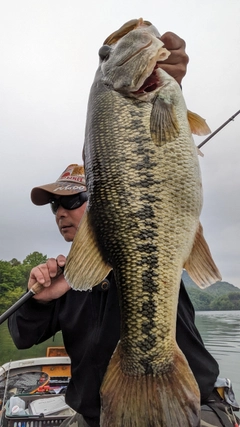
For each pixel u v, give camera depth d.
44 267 2.21
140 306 1.58
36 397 3.66
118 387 1.53
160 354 1.55
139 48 1.76
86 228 1.66
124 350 1.59
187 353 1.97
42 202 2.92
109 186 1.64
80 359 2.18
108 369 1.57
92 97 1.84
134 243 1.59
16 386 4.42
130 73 1.73
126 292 1.61
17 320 2.34
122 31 2.03
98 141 1.71
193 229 1.61
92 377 2.06
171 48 1.93
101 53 1.96
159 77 1.78
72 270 1.58
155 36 1.90
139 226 1.59
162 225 1.58
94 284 1.61
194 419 1.41
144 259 1.58
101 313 2.10
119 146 1.66
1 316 2.19
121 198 1.62
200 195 1.65
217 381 2.19
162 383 1.51
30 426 3.08
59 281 2.23
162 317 1.56
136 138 1.64
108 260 1.65
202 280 1.58
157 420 1.44
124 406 1.49
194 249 1.62
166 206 1.59
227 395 2.18
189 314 2.12
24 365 4.88
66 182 2.79
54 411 3.21
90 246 1.64
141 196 1.60
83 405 2.08
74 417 2.37
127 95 1.72
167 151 1.62
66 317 2.28
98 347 2.03
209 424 1.93
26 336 2.33
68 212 2.71
